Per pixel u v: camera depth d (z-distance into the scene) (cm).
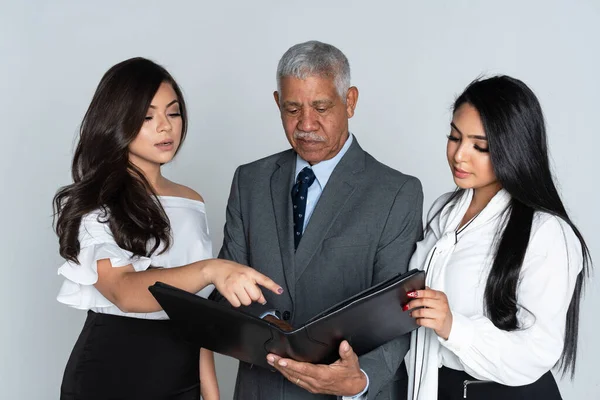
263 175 230
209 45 389
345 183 215
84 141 204
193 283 171
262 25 388
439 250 201
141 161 208
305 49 207
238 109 390
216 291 227
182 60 390
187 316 174
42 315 380
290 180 224
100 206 194
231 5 388
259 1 388
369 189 214
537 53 370
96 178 198
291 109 210
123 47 388
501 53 374
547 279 183
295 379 185
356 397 197
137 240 195
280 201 223
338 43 388
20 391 380
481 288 191
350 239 210
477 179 193
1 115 377
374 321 176
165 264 210
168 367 206
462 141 191
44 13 381
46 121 381
